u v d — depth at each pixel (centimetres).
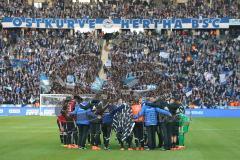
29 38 9012
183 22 9331
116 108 2992
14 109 7594
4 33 9150
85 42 8919
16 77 8044
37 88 7875
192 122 5962
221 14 9312
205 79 8144
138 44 8881
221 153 2830
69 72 7944
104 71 8150
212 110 7544
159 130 3064
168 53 8675
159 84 7388
